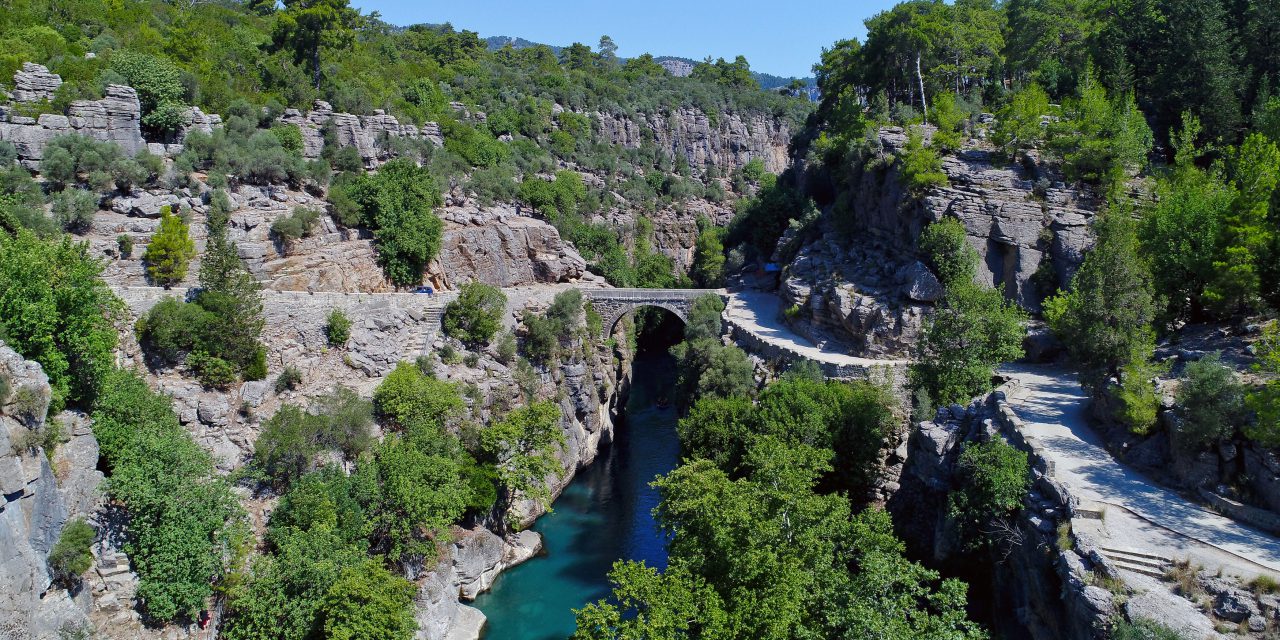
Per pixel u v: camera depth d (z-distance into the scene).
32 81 71.69
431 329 73.06
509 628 53.84
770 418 59.75
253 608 42.31
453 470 56.50
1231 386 40.25
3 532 33.75
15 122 66.50
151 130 79.25
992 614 44.25
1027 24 111.75
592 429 85.56
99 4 104.69
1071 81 100.75
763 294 107.69
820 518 41.62
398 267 81.94
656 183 164.50
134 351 52.62
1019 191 78.50
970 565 47.31
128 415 45.47
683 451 64.50
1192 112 83.50
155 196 68.62
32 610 34.69
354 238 80.75
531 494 63.22
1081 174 78.12
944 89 111.50
